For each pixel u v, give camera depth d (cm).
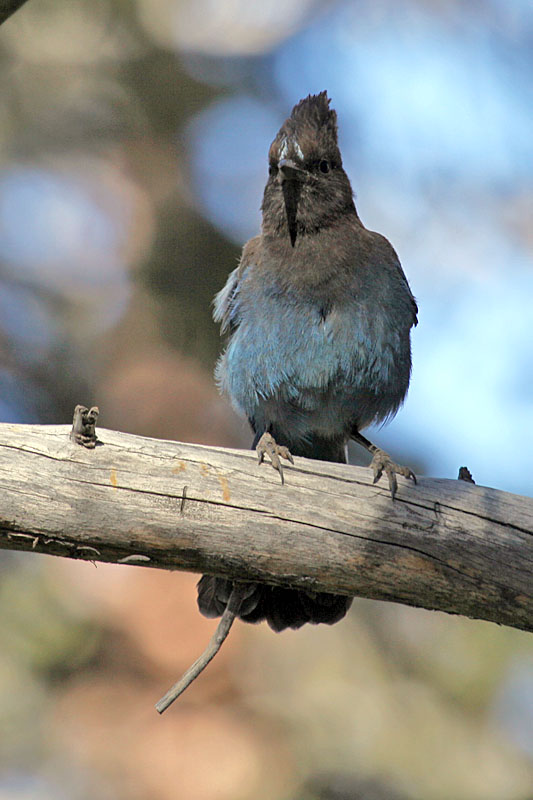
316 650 1204
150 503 807
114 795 1134
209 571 835
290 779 1141
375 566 838
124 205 1397
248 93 1406
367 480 849
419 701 1212
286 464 841
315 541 830
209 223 1396
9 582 1203
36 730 1156
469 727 1211
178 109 1404
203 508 816
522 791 1180
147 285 1389
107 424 1348
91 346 1382
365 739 1172
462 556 837
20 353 1391
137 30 1391
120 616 1176
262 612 959
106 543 808
